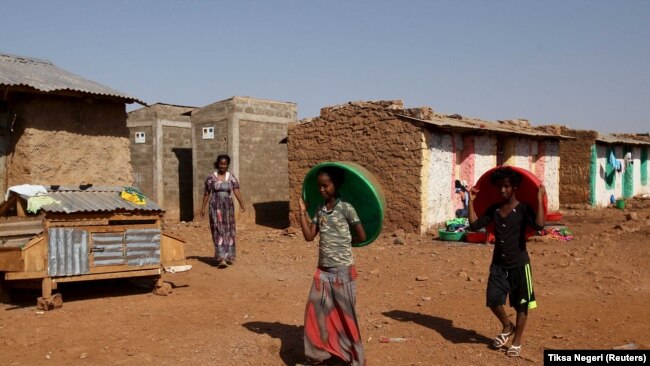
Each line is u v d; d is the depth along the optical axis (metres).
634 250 11.42
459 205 16.20
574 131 24.16
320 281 4.91
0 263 6.95
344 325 4.87
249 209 18.73
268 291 8.16
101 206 7.25
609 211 22.34
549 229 13.73
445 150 15.41
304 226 5.16
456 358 5.23
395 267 9.98
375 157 14.88
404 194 14.34
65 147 8.53
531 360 5.10
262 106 19.25
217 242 10.05
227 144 18.47
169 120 21.62
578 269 9.50
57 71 9.16
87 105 8.80
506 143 18.77
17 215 7.32
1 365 5.02
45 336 5.83
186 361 5.14
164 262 7.88
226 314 6.81
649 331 6.01
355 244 5.24
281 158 19.89
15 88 7.73
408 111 14.28
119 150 9.20
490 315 6.69
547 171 21.27
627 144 27.23
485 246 12.34
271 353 5.38
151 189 21.34
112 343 5.62
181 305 7.24
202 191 19.19
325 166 5.06
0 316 6.63
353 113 15.39
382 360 5.18
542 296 7.67
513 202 5.36
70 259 6.99
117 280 8.67
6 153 8.45
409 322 6.43
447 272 9.43
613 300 7.40
